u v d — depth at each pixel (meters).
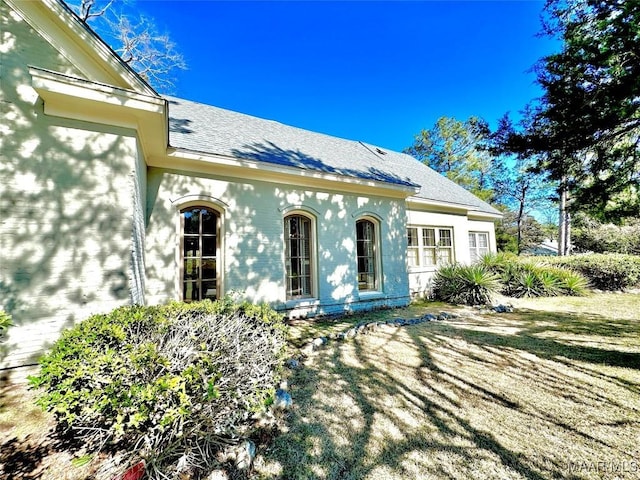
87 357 2.12
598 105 4.75
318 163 8.03
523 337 5.56
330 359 4.49
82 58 3.94
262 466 2.25
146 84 4.13
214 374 2.17
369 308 8.44
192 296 5.93
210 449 2.27
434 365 4.26
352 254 8.23
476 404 3.20
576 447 2.47
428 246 11.52
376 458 2.36
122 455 2.05
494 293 9.34
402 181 9.53
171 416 1.85
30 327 3.49
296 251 7.48
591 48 4.69
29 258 3.54
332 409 3.09
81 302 3.74
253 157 6.55
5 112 3.54
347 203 8.27
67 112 3.80
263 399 2.54
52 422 2.64
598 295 10.55
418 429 2.75
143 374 2.12
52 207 3.68
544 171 6.29
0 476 2.01
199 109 8.61
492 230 14.39
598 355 4.52
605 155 5.59
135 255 4.24
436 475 2.17
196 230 6.14
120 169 4.06
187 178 5.95
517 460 2.33
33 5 3.70
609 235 18.25
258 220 6.69
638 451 2.40
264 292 6.63
